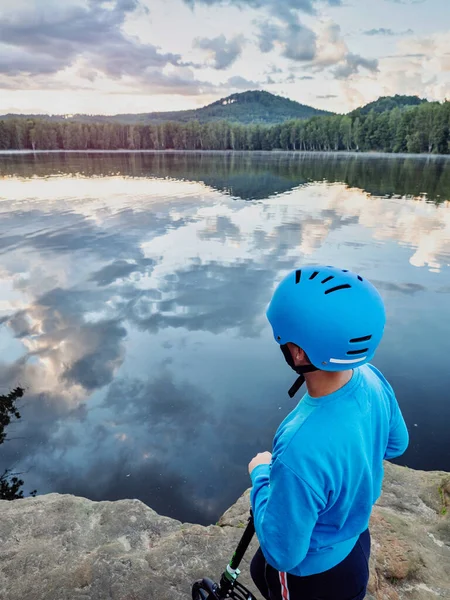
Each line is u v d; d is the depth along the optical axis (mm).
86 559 2664
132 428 6094
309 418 1035
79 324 9281
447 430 5820
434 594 2430
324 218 21266
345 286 993
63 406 6551
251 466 1298
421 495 3518
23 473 5293
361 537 1237
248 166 62812
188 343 8477
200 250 15141
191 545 2748
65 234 17094
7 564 2762
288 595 1195
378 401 1121
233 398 6719
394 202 26844
